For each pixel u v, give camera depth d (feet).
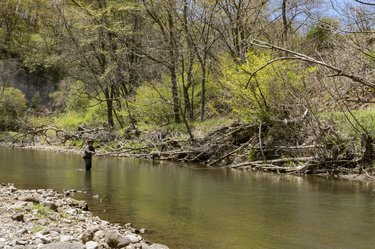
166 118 91.66
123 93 104.06
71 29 101.86
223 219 29.09
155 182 45.47
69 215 28.86
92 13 92.43
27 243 19.95
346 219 28.91
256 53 75.97
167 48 85.25
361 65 52.60
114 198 36.45
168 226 27.43
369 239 24.44
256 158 60.39
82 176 50.37
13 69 175.52
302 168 52.44
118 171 55.62
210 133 69.10
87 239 21.84
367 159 49.70
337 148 51.70
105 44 98.02
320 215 30.07
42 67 161.79
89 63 101.55
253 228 26.81
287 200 35.32
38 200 31.73
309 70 58.49
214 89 92.22
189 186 42.75
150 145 79.05
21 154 83.92
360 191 39.60
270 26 92.43
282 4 90.74
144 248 21.21
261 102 60.29
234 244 23.66
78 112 124.67
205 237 24.97
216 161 64.69
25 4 134.31
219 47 92.63
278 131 59.52
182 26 86.99
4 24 183.52
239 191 39.88
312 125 53.78
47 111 151.43
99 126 105.60
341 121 54.44
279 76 57.52
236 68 67.87
